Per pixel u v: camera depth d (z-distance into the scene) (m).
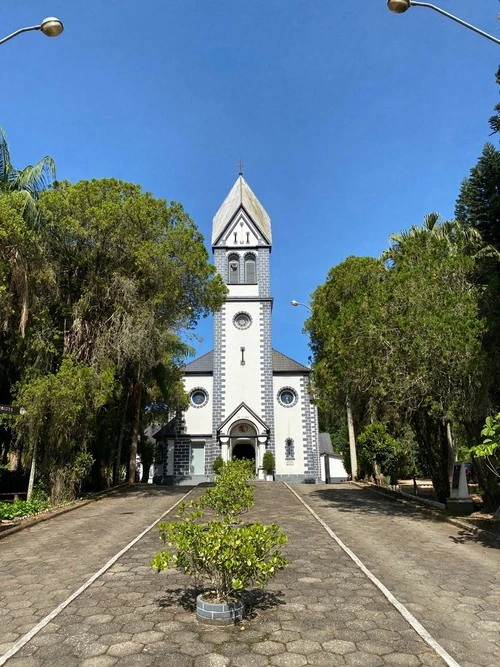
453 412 13.20
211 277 21.89
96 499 18.19
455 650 5.00
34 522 13.07
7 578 7.87
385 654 4.89
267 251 38.94
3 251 14.41
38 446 16.53
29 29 9.59
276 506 16.11
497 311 12.62
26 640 5.26
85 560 8.89
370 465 24.70
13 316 15.97
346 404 24.59
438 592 6.91
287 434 35.56
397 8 8.80
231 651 4.95
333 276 23.83
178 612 6.07
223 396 35.88
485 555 9.24
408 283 14.00
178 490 21.86
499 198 16.86
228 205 40.56
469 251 17.31
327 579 7.49
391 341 13.74
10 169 17.31
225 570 5.84
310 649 5.00
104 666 4.65
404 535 11.21
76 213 17.72
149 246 18.11
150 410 32.44
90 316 18.67
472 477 25.48
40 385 15.16
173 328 21.52
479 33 8.98
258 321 37.16
